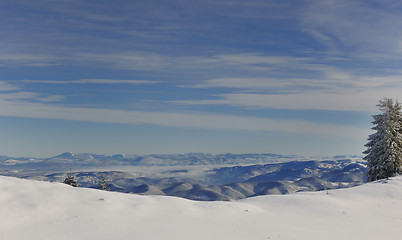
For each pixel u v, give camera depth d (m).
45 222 14.02
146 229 13.94
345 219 18.78
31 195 16.52
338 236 14.76
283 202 22.12
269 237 13.77
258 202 22.22
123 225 14.28
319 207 21.09
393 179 29.58
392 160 42.03
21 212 14.59
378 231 15.98
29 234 12.80
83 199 17.06
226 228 14.88
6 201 15.46
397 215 20.05
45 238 12.55
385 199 23.88
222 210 18.20
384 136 43.16
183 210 17.25
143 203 17.80
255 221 16.66
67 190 18.03
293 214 19.44
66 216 14.82
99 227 13.86
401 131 43.69
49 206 15.59
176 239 12.82
